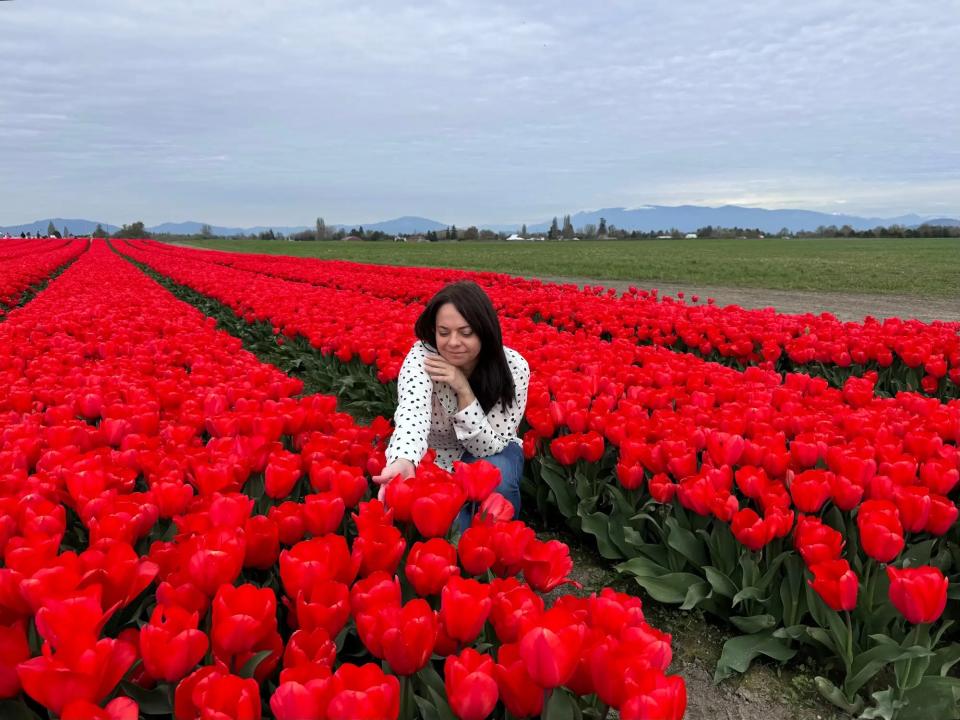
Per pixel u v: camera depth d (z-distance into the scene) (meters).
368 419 8.48
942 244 88.50
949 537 3.93
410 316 10.84
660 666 1.93
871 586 3.30
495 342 4.14
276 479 3.17
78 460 3.52
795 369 8.70
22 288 20.33
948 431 4.37
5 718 2.06
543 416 4.71
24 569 2.29
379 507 2.74
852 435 4.46
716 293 25.97
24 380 5.70
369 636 2.00
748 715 3.34
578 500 4.86
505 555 2.52
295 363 10.68
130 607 2.73
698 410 4.86
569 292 17.22
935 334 8.71
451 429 4.43
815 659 3.59
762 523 3.23
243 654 2.05
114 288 18.39
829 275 34.50
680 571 4.13
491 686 1.75
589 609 2.25
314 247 92.69
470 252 74.88
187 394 5.32
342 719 1.59
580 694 2.03
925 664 3.03
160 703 2.20
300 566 2.23
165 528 3.23
